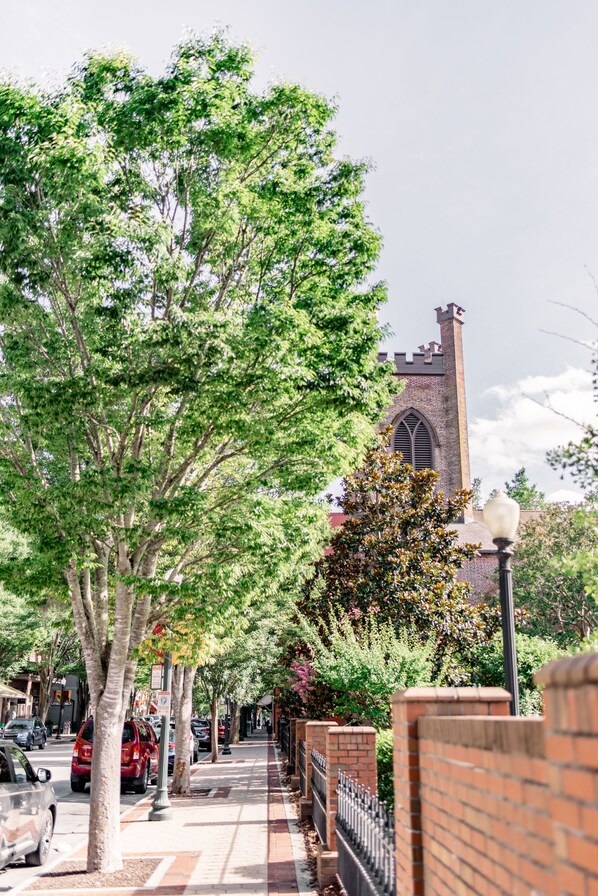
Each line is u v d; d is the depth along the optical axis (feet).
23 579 38.19
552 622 119.65
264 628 92.58
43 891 30.12
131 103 34.50
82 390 33.17
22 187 34.01
